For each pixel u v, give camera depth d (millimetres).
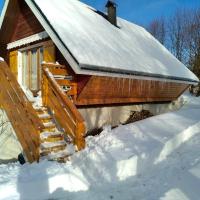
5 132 7500
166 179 5445
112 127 10578
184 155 6785
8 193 4863
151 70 10836
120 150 6555
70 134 7059
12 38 11859
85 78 8438
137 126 8867
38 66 10609
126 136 7770
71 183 5387
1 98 7684
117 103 10984
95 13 13555
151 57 12727
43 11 8852
